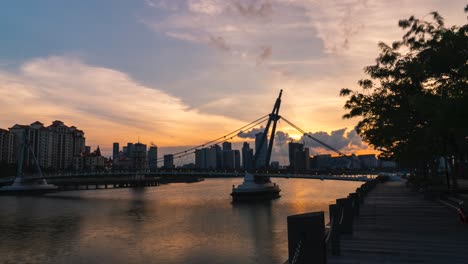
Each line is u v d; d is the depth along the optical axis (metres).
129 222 63.34
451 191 23.09
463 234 11.79
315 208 79.81
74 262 35.56
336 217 9.29
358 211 16.39
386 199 25.55
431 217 15.91
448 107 10.33
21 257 38.28
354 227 13.38
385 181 68.06
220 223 59.75
